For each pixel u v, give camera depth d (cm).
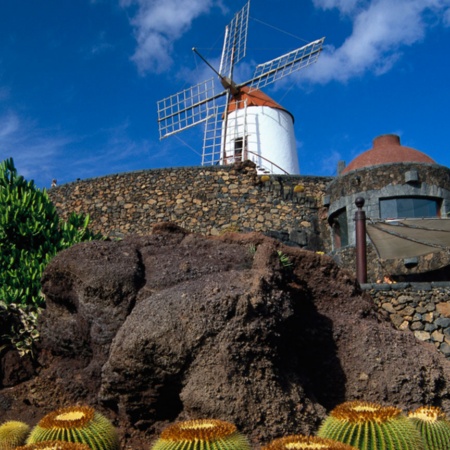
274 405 644
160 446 521
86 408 607
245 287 697
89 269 782
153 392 685
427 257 1864
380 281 1845
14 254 1080
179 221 2417
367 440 549
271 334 669
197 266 795
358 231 1456
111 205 2475
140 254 832
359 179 2233
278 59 3284
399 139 2467
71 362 808
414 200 2186
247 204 2420
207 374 648
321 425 642
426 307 1232
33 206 1159
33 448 498
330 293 844
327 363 773
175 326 666
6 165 1248
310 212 2419
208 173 2461
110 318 762
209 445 507
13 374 827
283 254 866
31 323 873
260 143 3130
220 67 3325
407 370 755
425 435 614
